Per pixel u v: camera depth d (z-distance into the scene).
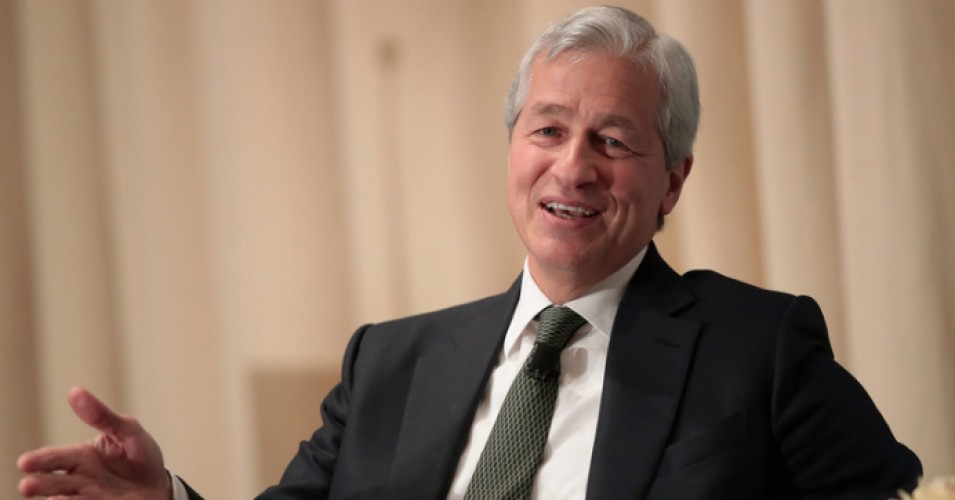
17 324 12.70
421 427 6.11
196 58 12.59
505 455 5.74
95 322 12.66
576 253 6.00
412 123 12.52
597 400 5.82
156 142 12.55
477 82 12.32
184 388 12.37
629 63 6.04
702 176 10.20
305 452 6.69
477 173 12.30
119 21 12.72
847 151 8.94
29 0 12.81
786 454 5.50
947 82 8.66
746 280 10.11
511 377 6.13
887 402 8.76
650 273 6.25
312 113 12.04
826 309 9.34
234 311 12.05
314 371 11.91
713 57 10.20
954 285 8.61
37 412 12.71
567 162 5.96
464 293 12.28
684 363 5.71
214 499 12.28
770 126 9.52
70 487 5.45
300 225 11.97
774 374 5.56
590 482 5.43
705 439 5.43
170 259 12.48
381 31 12.61
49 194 12.72
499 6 12.25
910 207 8.70
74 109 12.75
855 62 8.88
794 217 9.41
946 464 8.53
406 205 12.48
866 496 5.33
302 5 12.05
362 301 12.53
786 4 9.48
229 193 12.07
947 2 8.70
